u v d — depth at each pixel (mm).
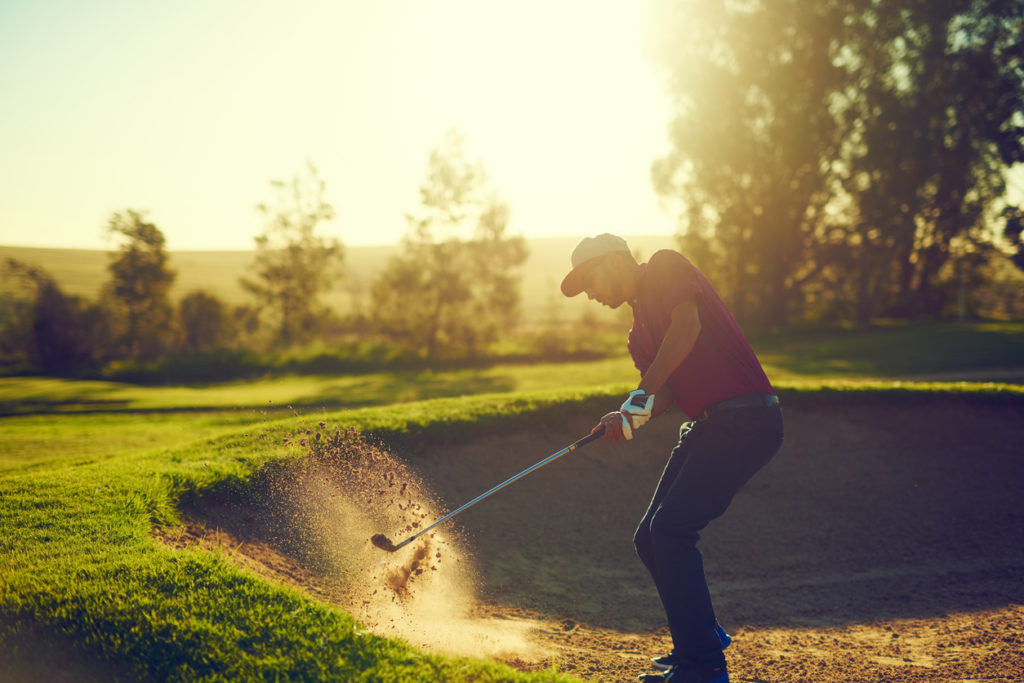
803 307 37062
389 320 31156
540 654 3465
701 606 2605
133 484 4441
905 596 4996
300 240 37469
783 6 29344
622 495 6410
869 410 8117
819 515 6418
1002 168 30766
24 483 4426
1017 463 7211
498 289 30828
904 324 33812
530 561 5297
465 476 6160
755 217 32688
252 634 2643
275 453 5184
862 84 30094
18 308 31359
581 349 30688
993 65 28516
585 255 2891
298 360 30016
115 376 28484
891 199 29516
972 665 3393
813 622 4504
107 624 2600
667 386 2928
